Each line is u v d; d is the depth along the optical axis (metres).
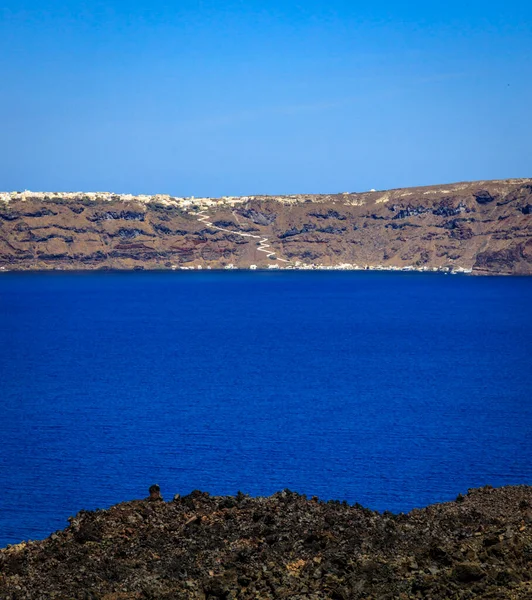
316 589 44.69
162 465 116.81
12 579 49.66
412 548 51.28
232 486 106.62
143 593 46.22
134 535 56.38
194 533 56.31
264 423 145.25
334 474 112.00
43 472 113.56
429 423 145.12
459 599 41.00
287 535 54.69
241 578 46.78
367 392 179.38
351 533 55.00
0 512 97.06
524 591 40.84
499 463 117.44
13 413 155.25
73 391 180.88
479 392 179.50
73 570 50.59
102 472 113.56
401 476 110.81
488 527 55.41
